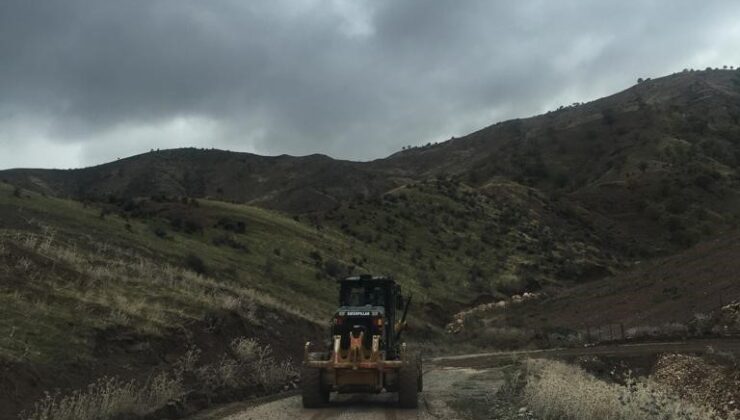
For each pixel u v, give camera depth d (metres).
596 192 142.75
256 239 58.00
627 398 10.22
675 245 112.81
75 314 14.92
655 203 130.62
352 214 89.50
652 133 191.75
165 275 25.48
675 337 33.69
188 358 15.46
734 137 178.38
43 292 15.49
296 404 14.29
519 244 91.56
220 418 11.99
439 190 112.00
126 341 14.92
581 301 57.88
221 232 55.69
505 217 103.81
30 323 13.26
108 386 11.50
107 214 44.50
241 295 28.16
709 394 19.23
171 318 18.19
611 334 39.84
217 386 14.83
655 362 25.78
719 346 26.42
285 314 29.73
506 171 197.25
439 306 62.22
